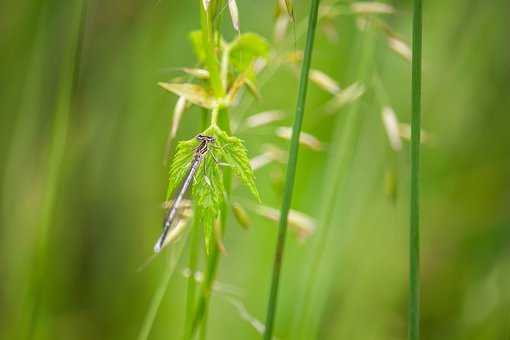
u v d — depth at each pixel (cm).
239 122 63
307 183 87
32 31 79
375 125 80
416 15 54
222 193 52
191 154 53
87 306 88
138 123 89
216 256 59
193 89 56
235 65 58
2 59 80
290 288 85
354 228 81
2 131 82
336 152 70
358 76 67
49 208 68
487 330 89
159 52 88
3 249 82
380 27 65
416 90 54
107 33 86
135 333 88
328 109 68
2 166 82
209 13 55
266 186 89
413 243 55
